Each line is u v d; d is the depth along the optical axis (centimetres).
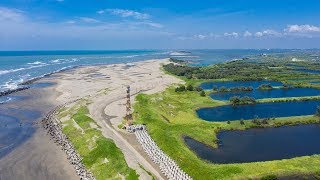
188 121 10850
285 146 8869
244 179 6731
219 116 11744
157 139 8712
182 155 7706
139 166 7112
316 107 12850
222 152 8406
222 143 9044
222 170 7044
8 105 12938
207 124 10394
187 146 8625
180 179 6588
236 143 9050
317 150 8588
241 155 8225
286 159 7644
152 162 7462
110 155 7556
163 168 7038
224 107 12962
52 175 6975
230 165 7319
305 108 12775
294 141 9244
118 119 10631
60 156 8019
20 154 8088
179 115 11562
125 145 8412
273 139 9375
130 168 6981
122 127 9775
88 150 8100
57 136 9325
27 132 9762
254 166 7244
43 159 7806
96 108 11950
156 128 9519
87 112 11300
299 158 7675
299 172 7012
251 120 10762
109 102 12850
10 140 9062
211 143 8925
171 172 6838
